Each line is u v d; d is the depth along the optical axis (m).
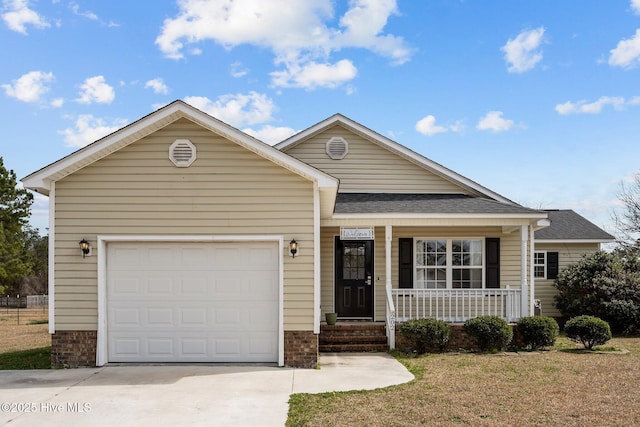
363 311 14.54
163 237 10.10
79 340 10.03
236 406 7.39
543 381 8.91
